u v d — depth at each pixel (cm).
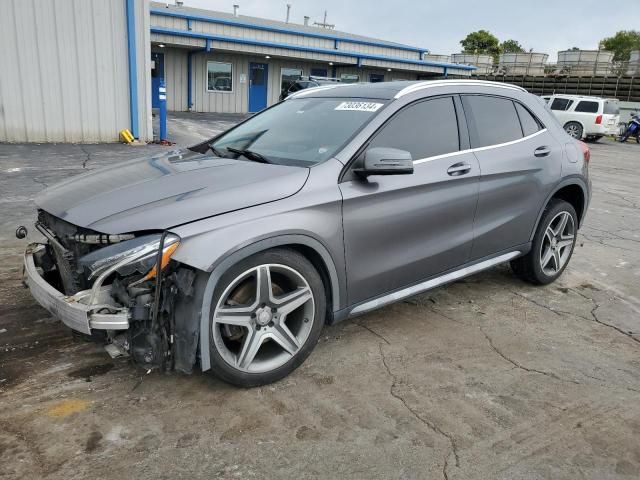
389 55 3025
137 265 257
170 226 263
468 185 387
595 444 268
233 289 284
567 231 495
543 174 445
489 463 251
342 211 314
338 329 381
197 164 342
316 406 288
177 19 2297
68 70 1161
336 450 254
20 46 1104
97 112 1215
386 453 254
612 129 2258
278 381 308
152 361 267
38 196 337
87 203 293
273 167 323
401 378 320
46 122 1164
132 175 330
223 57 2520
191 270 265
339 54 2686
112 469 235
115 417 270
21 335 345
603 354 366
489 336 384
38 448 245
